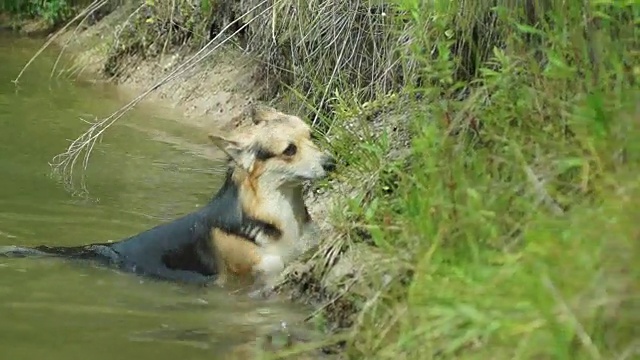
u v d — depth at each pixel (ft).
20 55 99.25
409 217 35.04
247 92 73.46
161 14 85.46
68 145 63.93
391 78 52.75
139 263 43.57
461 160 34.30
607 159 30.50
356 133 48.29
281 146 43.88
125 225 48.85
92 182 56.08
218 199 45.57
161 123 72.64
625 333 25.17
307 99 59.36
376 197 40.24
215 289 42.09
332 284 38.58
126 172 58.59
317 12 60.13
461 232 31.30
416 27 46.21
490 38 44.91
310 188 51.65
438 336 28.30
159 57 85.56
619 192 27.66
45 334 35.22
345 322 35.60
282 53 68.13
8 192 53.26
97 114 74.18
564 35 36.73
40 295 39.42
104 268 43.09
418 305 29.45
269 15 67.10
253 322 37.22
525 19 41.55
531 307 25.91
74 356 33.12
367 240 39.75
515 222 30.73
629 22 35.68
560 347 24.81
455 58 43.96
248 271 43.68
